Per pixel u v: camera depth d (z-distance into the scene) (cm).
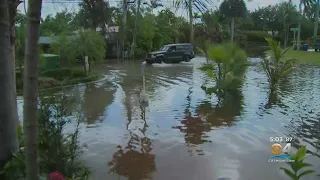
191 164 557
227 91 1261
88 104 1073
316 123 797
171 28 3738
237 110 951
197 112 938
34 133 239
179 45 2855
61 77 1639
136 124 819
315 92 1222
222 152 612
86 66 1852
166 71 2123
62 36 1980
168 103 1072
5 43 385
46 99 509
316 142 659
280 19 4484
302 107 973
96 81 1678
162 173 523
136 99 1155
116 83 1598
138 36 3388
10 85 399
